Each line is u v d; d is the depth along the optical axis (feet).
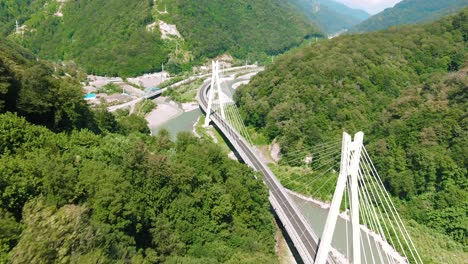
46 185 108.17
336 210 137.49
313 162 272.31
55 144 148.56
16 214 97.55
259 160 275.18
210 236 152.66
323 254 142.51
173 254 128.26
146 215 134.00
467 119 227.61
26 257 73.67
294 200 241.55
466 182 210.18
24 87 177.27
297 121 297.94
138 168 144.97
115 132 245.86
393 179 229.66
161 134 257.34
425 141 234.38
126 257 106.52
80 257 82.33
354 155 132.46
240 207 180.04
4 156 123.95
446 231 203.31
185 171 162.30
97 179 123.34
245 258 134.62
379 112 302.25
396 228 205.16
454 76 274.36
